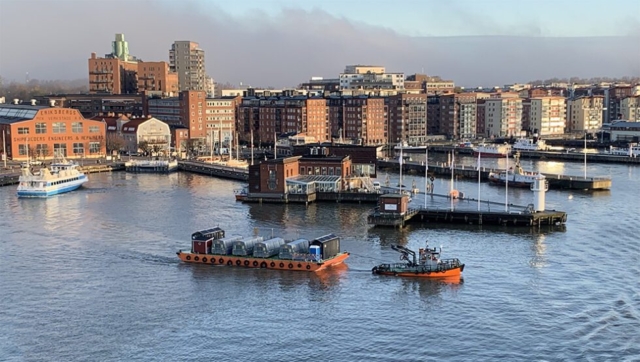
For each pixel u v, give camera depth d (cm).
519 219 17425
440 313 11188
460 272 12988
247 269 13538
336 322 10869
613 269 13350
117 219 18350
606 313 11081
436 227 17350
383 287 12431
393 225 17338
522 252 14688
